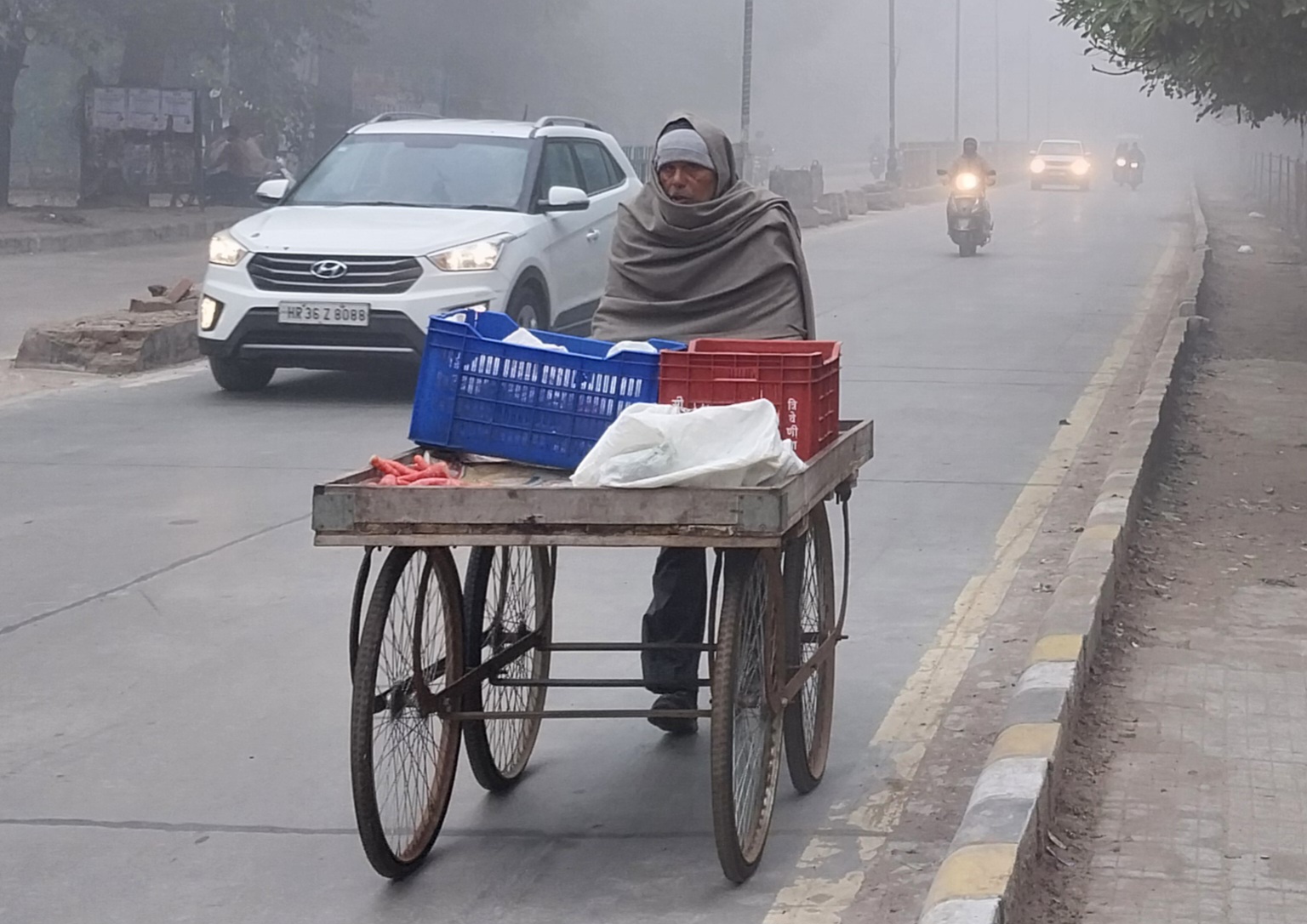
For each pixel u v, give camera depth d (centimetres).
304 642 647
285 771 518
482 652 506
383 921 419
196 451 1012
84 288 2012
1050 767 450
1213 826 450
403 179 1270
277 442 1039
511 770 512
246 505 869
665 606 514
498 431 452
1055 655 537
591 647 492
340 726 557
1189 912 400
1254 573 709
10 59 3100
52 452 1012
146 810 488
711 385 444
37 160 4406
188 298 1576
